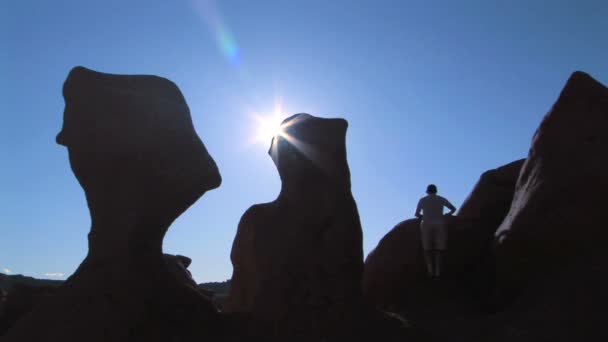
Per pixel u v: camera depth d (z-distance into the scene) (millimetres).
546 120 10898
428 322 9641
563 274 9133
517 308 9180
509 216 10727
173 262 11977
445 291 11094
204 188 8477
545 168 10148
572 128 10430
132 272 7688
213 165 8609
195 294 8336
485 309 10391
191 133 8617
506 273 9977
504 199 12578
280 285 8406
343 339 7844
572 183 9680
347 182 9164
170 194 8148
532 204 9883
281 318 8109
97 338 7082
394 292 11531
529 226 9719
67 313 7289
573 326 8242
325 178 9008
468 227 12164
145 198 7996
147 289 7703
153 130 8289
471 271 11547
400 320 8781
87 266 7812
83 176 8289
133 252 7852
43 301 7773
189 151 8445
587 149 10023
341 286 8430
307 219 8820
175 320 7715
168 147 8305
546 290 9078
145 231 8016
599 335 8000
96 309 7293
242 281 9422
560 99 10961
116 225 7941
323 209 8828
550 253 9492
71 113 8445
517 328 8547
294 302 8266
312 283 8406
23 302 10320
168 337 7441
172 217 8336
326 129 9250
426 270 11516
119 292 7484
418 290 11250
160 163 8195
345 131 9430
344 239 8727
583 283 8773
